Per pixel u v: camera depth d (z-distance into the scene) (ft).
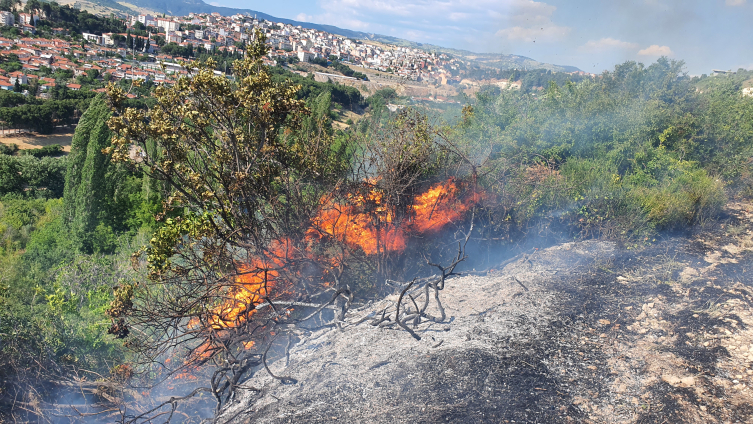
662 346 13.71
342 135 29.43
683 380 12.05
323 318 23.57
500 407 12.01
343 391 14.43
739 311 14.74
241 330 20.56
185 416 19.90
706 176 27.35
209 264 21.27
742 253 20.22
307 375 16.35
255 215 23.39
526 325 16.06
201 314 20.59
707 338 13.62
